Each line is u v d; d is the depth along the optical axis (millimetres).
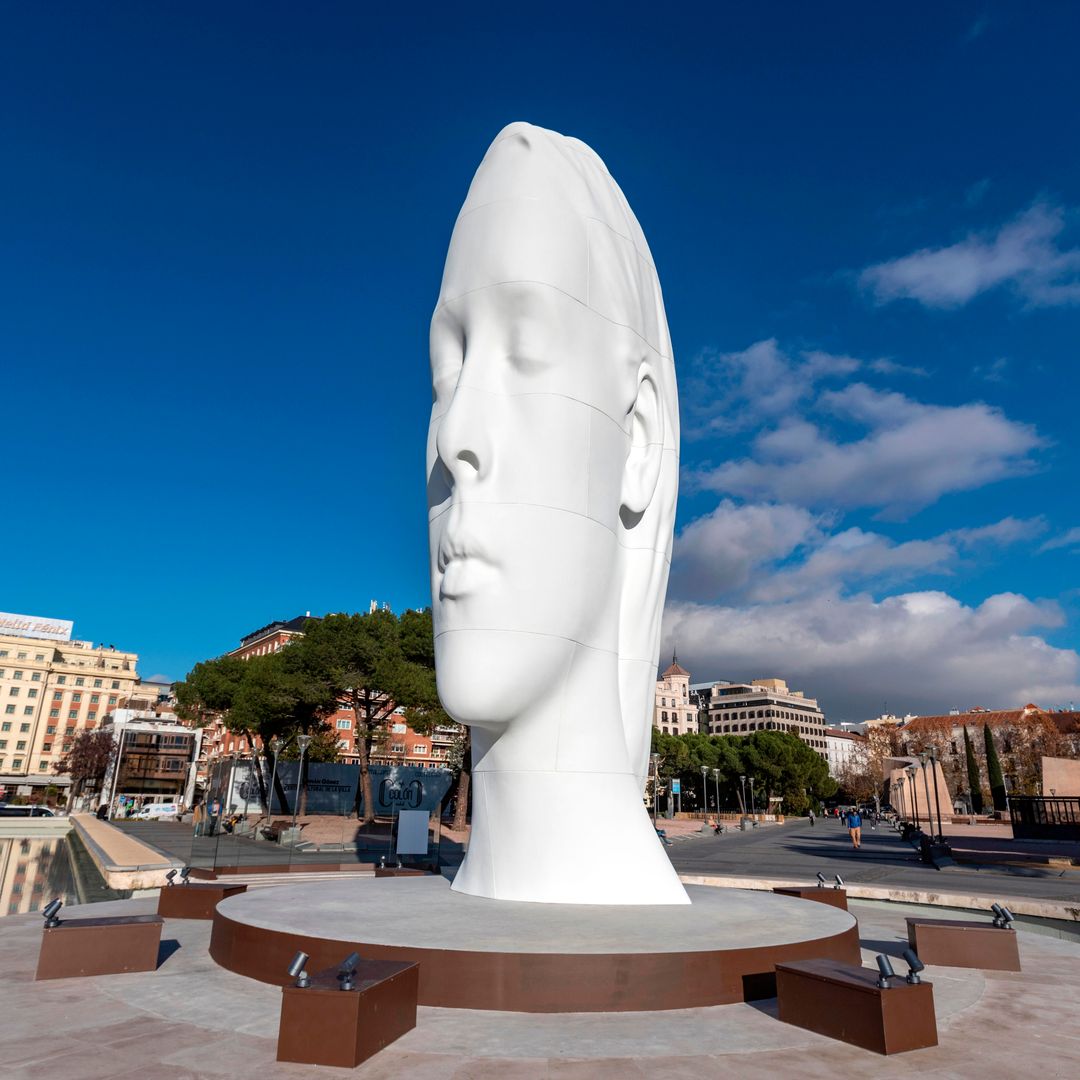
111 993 7742
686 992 7324
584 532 10625
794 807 93375
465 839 39594
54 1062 5793
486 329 10906
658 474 12047
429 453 12023
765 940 8031
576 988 7121
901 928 12875
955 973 9656
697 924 8852
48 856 34531
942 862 27719
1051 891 19875
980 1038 6863
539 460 10430
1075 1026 7297
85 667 120812
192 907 12312
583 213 11430
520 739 10516
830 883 20828
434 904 9922
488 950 7234
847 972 6949
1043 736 95688
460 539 10273
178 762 86812
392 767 49594
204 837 37125
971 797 82312
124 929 8609
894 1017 6336
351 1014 5777
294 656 42531
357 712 43438
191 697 55469
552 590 10273
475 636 10164
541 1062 5852
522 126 11680
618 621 11422
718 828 58500
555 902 10094
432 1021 6773
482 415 10539
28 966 8891
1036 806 40875
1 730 113688
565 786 10453
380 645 41656
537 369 10609
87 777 83875
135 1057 5906
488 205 11234
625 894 10250
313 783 49656
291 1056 5793
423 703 39469
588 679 10766
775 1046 6359
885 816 84625
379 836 36531
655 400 12172
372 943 7477
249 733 50344
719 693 187125
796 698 178125
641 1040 6402
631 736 11656
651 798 83438
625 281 11734
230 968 8656
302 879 20266
